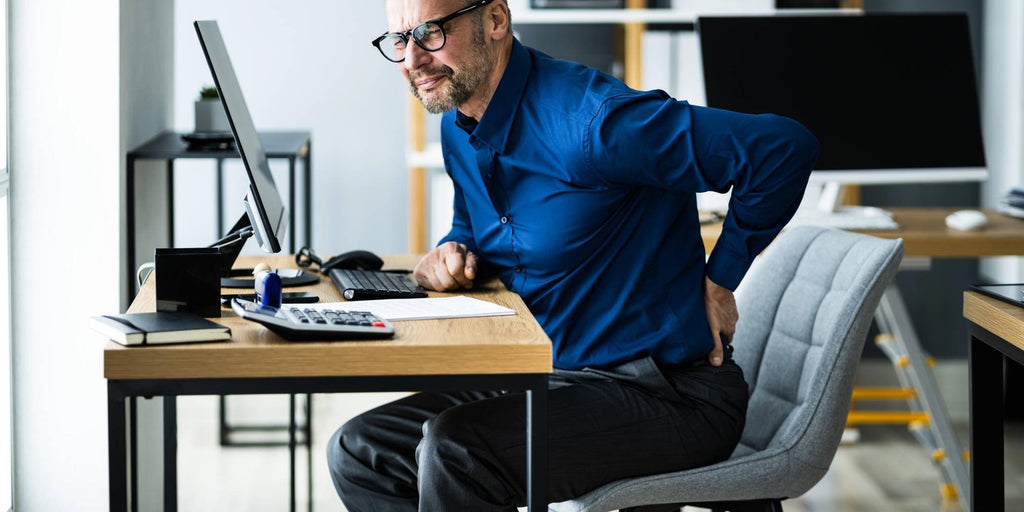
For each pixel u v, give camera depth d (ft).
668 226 6.56
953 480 10.41
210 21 7.12
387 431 6.75
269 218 6.43
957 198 14.98
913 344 10.54
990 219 10.84
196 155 8.39
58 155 7.98
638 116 6.01
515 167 6.57
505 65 6.50
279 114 14.74
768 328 7.30
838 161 10.91
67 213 8.01
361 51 14.70
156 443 9.67
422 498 5.79
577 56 14.47
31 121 7.94
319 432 13.03
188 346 5.05
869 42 11.03
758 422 7.04
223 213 14.58
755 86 10.86
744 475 6.29
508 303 6.24
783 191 6.21
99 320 5.29
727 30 10.93
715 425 6.41
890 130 10.98
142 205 8.93
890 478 11.43
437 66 6.37
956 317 15.21
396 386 5.16
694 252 6.72
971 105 11.12
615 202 6.40
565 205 6.43
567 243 6.47
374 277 6.82
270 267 7.42
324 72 14.71
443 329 5.47
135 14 8.68
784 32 10.96
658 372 6.34
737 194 6.28
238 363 5.04
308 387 5.12
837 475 11.51
